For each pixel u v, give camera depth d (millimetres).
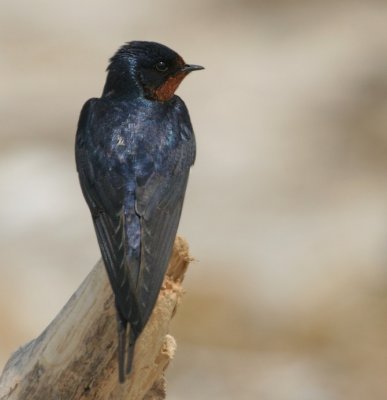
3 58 24922
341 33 25125
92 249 18516
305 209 19438
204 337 17500
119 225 8875
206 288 17812
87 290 8672
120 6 26984
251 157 20609
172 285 8688
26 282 17688
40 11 26922
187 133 9742
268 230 18844
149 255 8609
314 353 17516
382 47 24594
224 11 26406
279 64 24047
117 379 8727
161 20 26406
